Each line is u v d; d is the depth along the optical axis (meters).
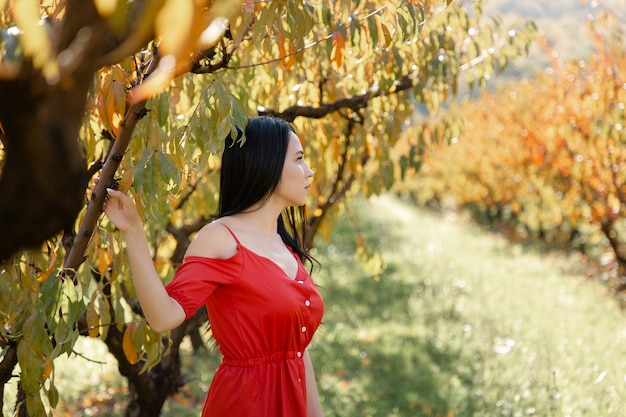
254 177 2.34
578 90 10.92
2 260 1.15
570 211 12.61
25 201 1.08
